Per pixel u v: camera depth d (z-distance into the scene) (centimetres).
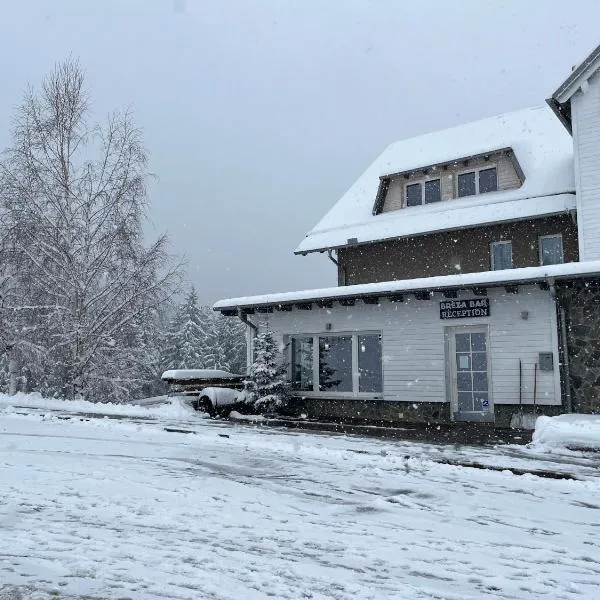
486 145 2048
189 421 1307
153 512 538
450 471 761
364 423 1337
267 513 546
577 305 1170
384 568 405
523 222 1745
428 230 1825
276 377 1526
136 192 1964
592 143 1496
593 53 1466
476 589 371
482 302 1292
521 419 1206
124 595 344
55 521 500
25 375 2267
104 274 1961
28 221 1842
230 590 357
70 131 1970
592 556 439
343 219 2208
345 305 1480
